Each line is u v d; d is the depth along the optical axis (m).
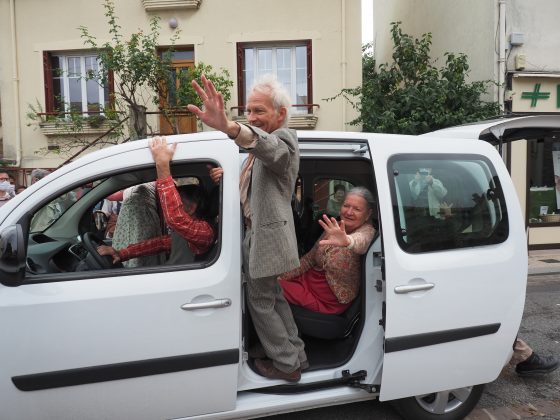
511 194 2.55
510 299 2.45
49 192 1.99
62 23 8.48
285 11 8.43
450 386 2.38
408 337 2.23
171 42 8.50
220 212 2.10
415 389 2.31
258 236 1.89
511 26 7.95
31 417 1.87
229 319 2.04
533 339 4.10
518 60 7.93
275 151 1.74
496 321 2.42
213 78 7.71
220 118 1.61
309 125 8.53
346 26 8.44
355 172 2.77
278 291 2.21
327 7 8.41
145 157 2.11
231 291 2.04
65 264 2.24
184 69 8.67
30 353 1.83
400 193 2.32
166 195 2.08
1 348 1.80
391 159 2.35
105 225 2.75
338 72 8.48
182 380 2.00
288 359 2.16
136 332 1.93
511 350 2.51
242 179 2.12
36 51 8.48
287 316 2.24
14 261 1.78
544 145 8.40
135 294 1.93
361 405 2.86
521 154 8.16
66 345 1.86
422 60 8.06
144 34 8.46
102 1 8.44
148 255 2.41
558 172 8.51
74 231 2.61
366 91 7.73
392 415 2.73
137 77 7.10
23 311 1.83
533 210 8.49
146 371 1.95
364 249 2.35
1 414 1.84
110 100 7.88
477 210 2.46
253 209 1.93
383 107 7.78
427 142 2.47
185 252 2.25
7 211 1.96
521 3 7.95
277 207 1.90
